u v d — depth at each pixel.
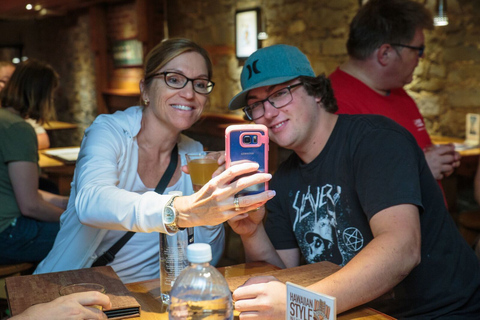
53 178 4.00
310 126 1.75
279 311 1.22
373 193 1.56
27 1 7.65
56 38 9.73
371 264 1.35
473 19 3.92
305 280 1.44
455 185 3.78
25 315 1.15
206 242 1.91
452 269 1.71
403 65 2.54
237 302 1.26
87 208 1.43
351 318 1.28
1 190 2.82
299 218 1.87
